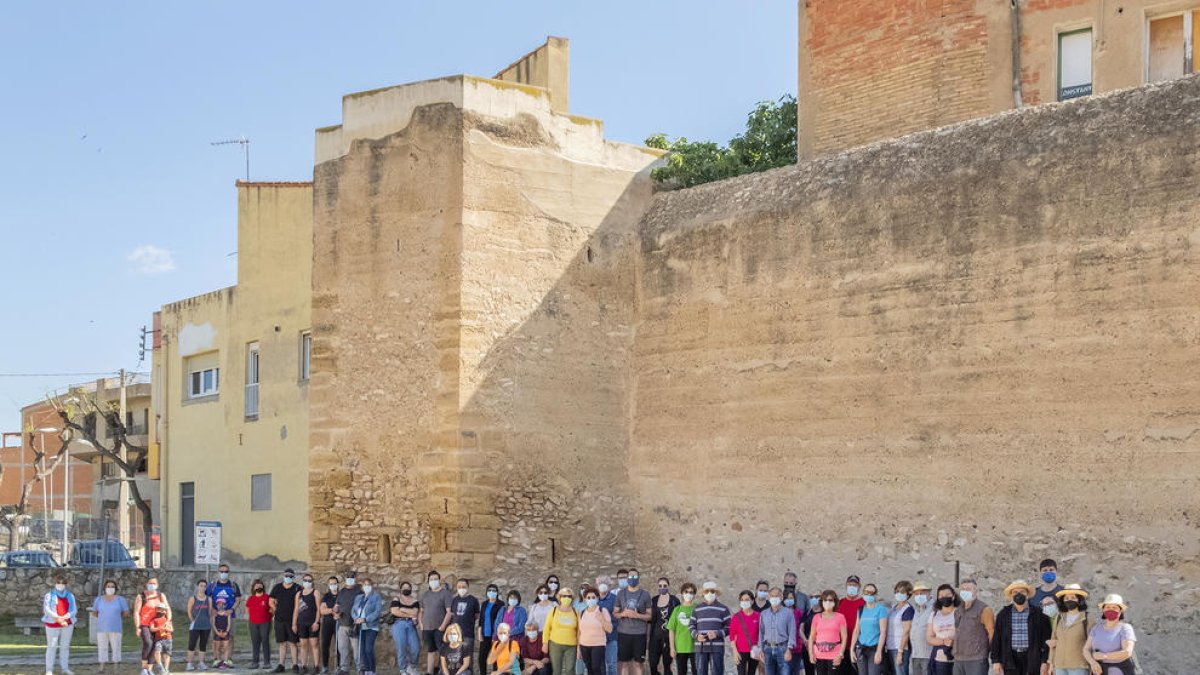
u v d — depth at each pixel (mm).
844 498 17859
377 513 19891
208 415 31281
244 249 30094
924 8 21938
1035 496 16031
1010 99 21062
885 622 15031
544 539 19828
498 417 19625
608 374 20703
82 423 46188
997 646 13500
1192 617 14648
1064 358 15922
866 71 22688
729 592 19078
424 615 18031
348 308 20453
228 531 30188
